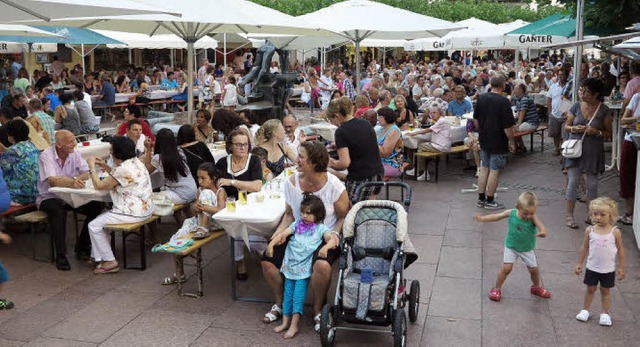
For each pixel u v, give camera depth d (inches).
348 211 227.1
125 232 274.7
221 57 1456.7
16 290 252.8
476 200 397.7
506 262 237.5
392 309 196.4
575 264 277.9
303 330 216.8
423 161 483.2
